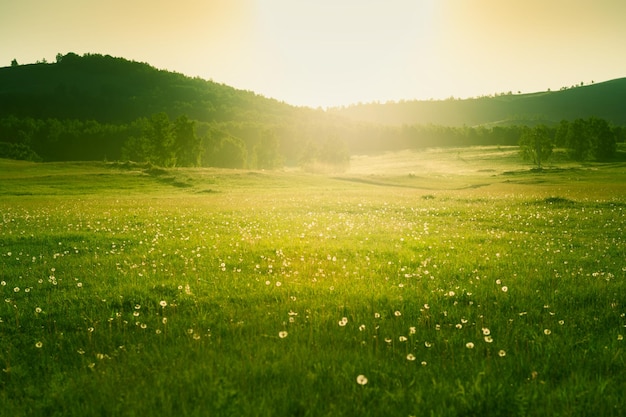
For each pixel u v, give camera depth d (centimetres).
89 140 18612
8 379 516
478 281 932
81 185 5634
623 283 888
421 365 513
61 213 2436
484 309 746
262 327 652
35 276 994
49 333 661
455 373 486
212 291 870
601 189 4156
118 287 886
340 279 945
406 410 407
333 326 655
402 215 2286
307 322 677
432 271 1031
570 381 463
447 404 418
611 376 485
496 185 6412
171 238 1530
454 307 755
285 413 406
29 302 802
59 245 1391
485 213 2323
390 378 470
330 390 447
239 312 736
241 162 11925
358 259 1170
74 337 638
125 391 453
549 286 889
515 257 1193
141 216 2250
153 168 6931
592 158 13888
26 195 4750
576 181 6750
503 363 513
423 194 3847
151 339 618
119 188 5534
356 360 511
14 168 7781
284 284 903
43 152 18325
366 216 2267
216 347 574
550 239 1507
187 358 533
